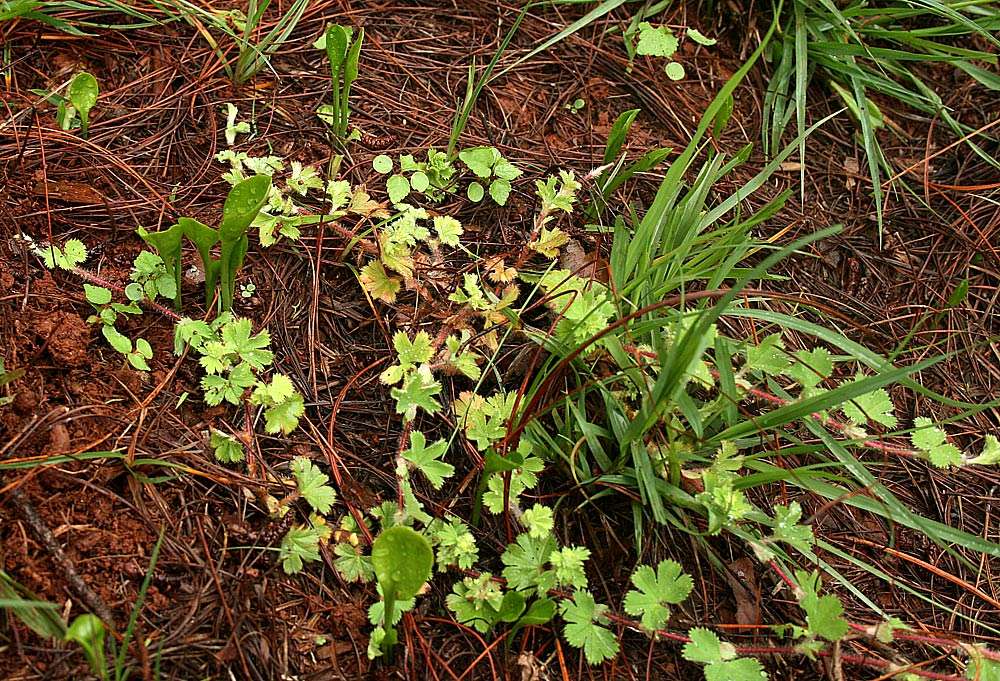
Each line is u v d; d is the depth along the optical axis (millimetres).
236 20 581
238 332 505
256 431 501
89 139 544
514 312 524
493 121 597
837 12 610
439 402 521
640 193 590
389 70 597
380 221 554
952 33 617
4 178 523
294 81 582
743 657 491
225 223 481
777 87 626
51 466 471
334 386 520
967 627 518
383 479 505
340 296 538
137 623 461
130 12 569
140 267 515
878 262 601
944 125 642
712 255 535
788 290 583
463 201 568
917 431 518
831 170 621
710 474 494
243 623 471
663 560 506
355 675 472
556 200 555
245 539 482
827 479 534
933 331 582
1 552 457
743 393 511
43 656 448
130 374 499
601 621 485
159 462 480
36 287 504
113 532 472
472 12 623
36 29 563
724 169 545
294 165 546
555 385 521
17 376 466
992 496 548
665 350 498
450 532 483
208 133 559
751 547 513
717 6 646
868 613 514
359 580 485
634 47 629
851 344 514
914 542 535
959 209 615
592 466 519
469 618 478
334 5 604
